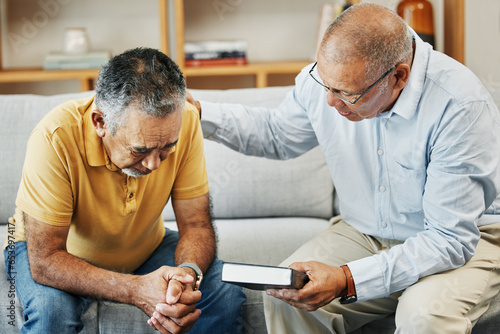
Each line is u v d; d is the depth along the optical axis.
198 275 1.51
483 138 1.44
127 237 1.59
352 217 1.74
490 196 1.50
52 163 1.42
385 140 1.57
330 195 2.13
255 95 2.13
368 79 1.37
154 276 1.44
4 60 3.15
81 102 1.52
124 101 1.28
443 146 1.46
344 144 1.66
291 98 1.78
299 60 3.20
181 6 2.88
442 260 1.46
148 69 1.29
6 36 3.13
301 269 1.46
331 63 1.37
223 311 1.59
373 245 1.69
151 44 3.20
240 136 1.78
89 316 1.55
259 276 1.35
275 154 1.84
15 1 3.11
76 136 1.44
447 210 1.46
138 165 1.39
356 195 1.70
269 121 1.80
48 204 1.43
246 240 1.91
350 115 1.47
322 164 2.12
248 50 3.23
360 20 1.37
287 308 1.55
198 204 1.64
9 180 2.01
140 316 1.58
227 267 1.37
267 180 2.09
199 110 1.74
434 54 1.53
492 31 2.97
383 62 1.37
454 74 1.49
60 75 2.89
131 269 1.66
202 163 1.64
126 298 1.45
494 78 2.96
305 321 1.54
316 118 1.69
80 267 1.45
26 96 2.10
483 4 2.95
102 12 3.16
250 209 2.10
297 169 2.09
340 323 1.53
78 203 1.49
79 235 1.56
